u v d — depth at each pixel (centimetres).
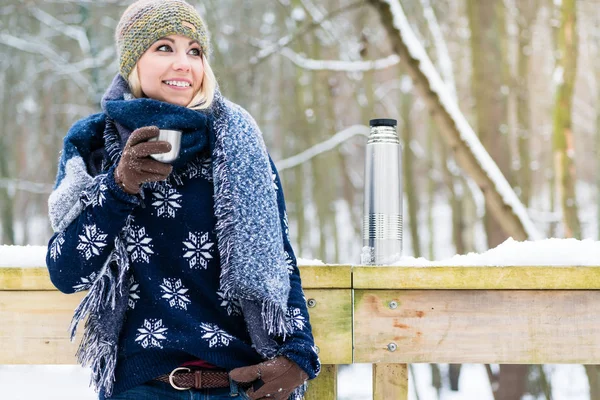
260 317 175
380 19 521
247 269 172
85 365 176
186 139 177
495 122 745
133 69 186
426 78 514
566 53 661
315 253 1478
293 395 184
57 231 171
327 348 204
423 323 204
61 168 177
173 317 172
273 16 1197
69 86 1347
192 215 176
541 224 1013
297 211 1207
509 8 968
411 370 834
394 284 203
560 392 834
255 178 179
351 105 1319
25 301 205
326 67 827
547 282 202
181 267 175
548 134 1170
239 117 185
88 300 170
